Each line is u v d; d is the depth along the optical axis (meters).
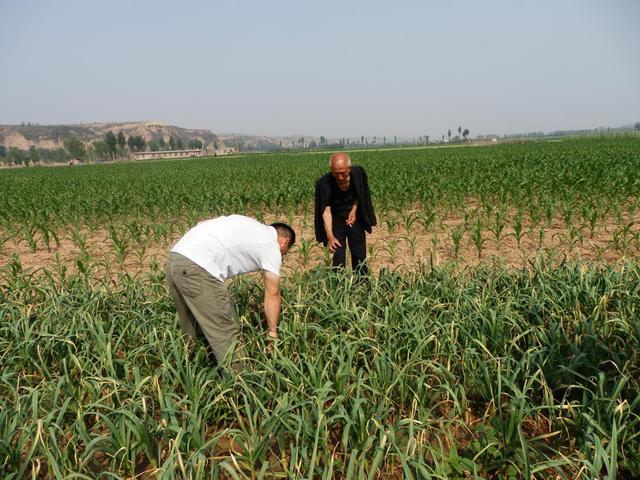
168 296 5.01
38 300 5.47
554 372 3.35
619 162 18.83
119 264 8.45
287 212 13.63
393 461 2.88
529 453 2.95
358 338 3.98
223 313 3.81
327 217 6.16
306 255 7.89
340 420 3.23
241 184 20.00
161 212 13.51
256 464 3.02
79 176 35.41
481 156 36.12
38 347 3.84
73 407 3.29
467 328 4.01
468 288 4.77
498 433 3.09
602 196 11.85
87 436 2.87
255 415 3.03
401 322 4.25
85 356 3.76
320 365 3.47
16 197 17.47
